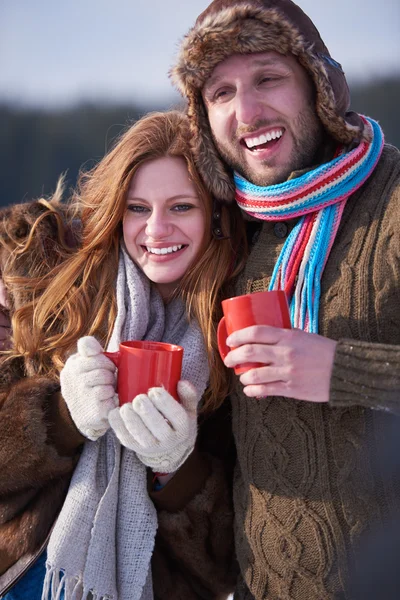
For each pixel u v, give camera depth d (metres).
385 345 1.63
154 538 2.02
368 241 1.79
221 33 1.82
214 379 2.05
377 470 1.77
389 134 12.41
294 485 1.84
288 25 1.80
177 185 2.02
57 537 1.92
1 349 2.27
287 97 1.86
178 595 2.11
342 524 1.78
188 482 2.04
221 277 2.08
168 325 2.17
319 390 1.65
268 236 2.00
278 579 1.86
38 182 12.99
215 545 2.09
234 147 1.95
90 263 2.16
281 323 1.70
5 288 2.21
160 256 2.07
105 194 2.12
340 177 1.83
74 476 1.99
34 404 1.93
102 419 1.75
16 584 2.02
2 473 1.93
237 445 2.01
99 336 2.13
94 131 13.80
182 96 2.03
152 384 1.70
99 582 1.91
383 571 1.78
